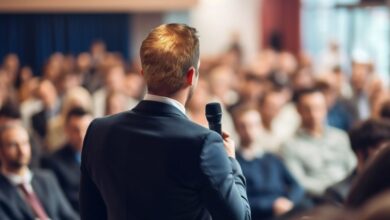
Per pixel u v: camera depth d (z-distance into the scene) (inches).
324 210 37.8
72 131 171.6
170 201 69.5
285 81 316.2
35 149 166.6
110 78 299.1
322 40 531.5
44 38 460.4
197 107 219.8
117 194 72.2
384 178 51.9
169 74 70.8
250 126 181.0
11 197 141.4
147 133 70.7
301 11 545.3
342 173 200.7
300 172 198.7
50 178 149.3
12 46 453.4
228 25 541.0
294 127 237.3
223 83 281.3
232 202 68.7
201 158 68.4
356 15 501.4
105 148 73.0
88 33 473.7
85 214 77.9
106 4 405.1
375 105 238.2
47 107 267.1
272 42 548.1
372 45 490.9
